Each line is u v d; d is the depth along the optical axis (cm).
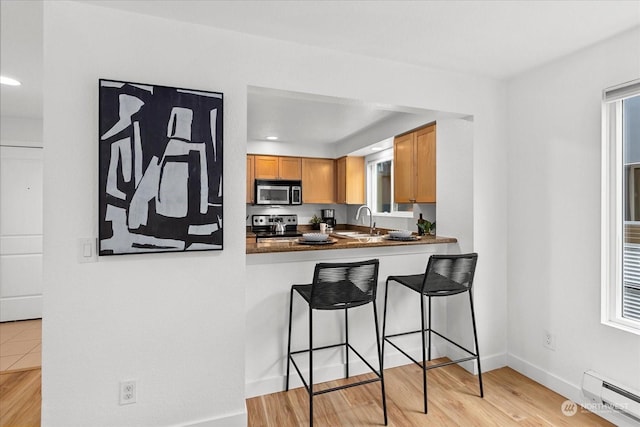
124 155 169
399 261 269
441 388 239
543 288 240
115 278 172
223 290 192
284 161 511
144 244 173
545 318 239
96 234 169
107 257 170
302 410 214
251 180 494
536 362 246
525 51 217
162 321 180
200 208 183
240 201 195
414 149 341
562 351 228
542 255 241
